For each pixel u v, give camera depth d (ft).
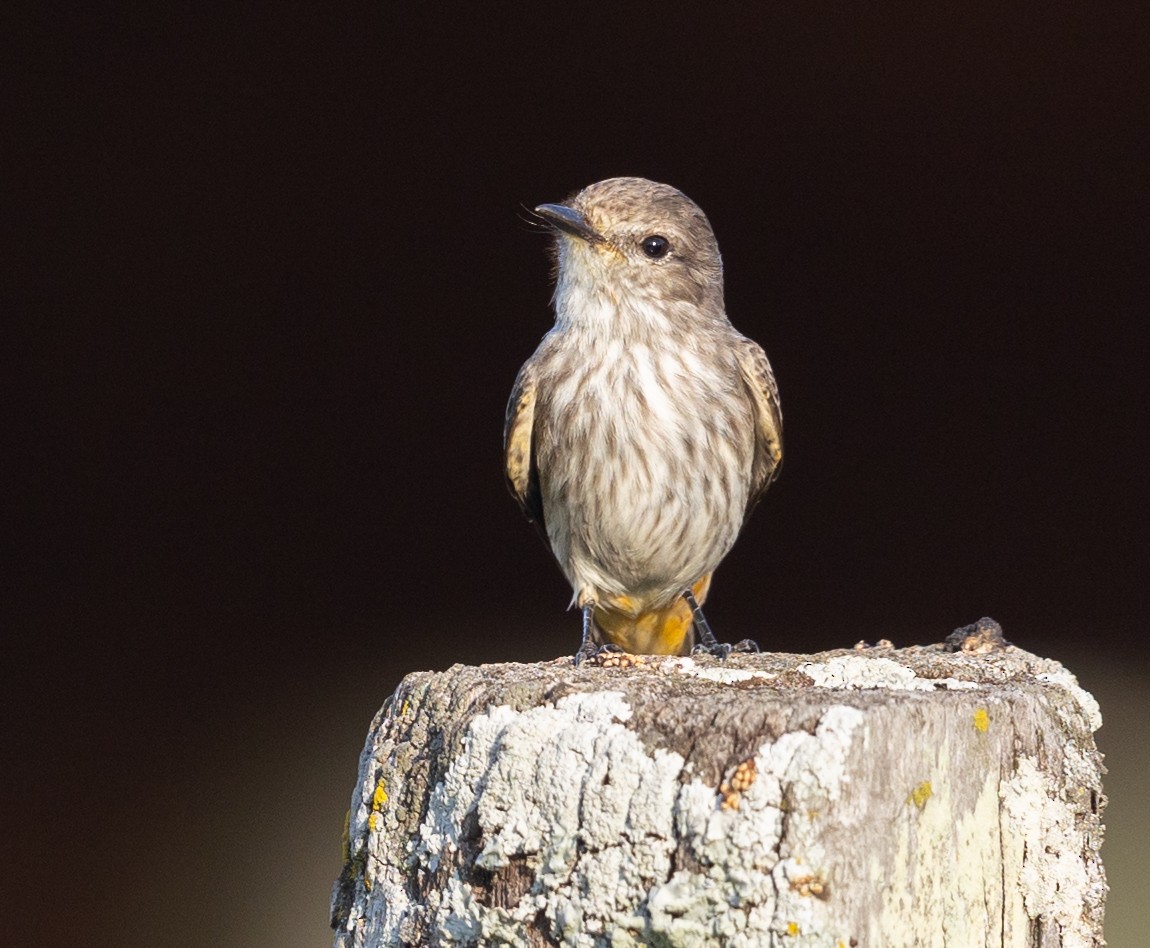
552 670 20.38
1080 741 20.48
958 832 17.71
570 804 17.70
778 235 48.49
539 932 17.70
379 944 18.95
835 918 16.47
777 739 16.96
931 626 50.67
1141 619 49.90
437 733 19.21
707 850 16.79
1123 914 43.52
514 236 49.62
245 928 47.52
